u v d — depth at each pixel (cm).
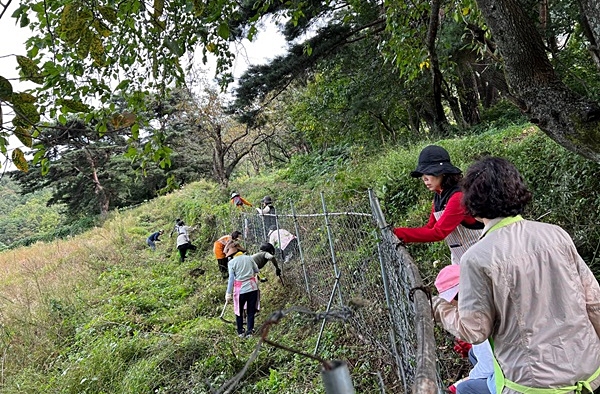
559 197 487
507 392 165
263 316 737
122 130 260
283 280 852
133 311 889
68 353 768
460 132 1284
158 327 796
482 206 173
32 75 157
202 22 328
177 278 1152
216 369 583
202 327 719
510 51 318
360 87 1346
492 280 161
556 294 160
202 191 2494
